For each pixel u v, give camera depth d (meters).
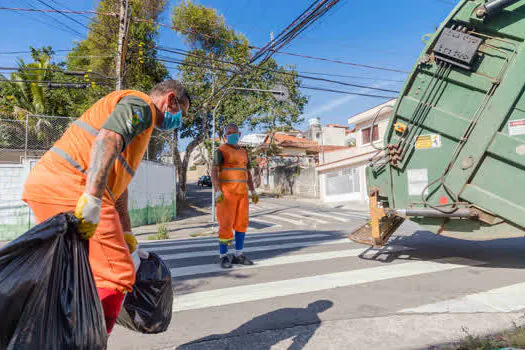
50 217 1.50
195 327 2.64
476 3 3.66
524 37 3.45
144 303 1.94
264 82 23.42
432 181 4.00
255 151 34.53
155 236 10.01
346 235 7.41
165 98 1.92
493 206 3.59
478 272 4.02
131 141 1.67
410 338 2.37
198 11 21.70
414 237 6.64
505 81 3.53
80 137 1.65
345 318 2.74
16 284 1.27
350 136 41.72
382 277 3.90
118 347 2.32
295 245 6.13
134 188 13.59
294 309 2.97
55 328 1.31
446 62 3.87
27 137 11.82
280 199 28.23
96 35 18.23
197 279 3.99
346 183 24.72
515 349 2.12
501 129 3.55
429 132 4.03
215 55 22.80
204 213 19.31
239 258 4.67
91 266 1.61
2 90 19.69
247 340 2.39
